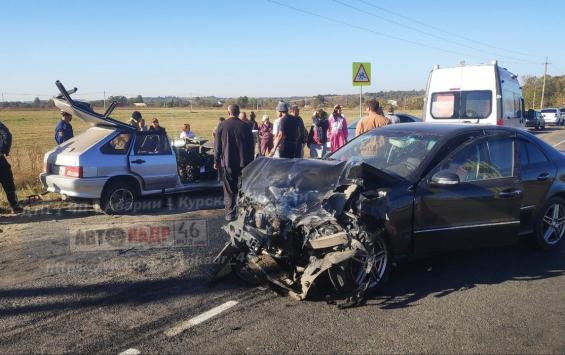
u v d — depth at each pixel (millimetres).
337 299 4586
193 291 4820
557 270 5520
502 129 5883
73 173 7852
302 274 4539
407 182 4945
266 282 4871
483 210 5305
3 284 4957
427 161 5160
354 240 4328
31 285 4934
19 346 3701
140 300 4590
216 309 4406
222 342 3793
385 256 4801
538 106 81625
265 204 4809
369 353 3645
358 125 8859
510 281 5168
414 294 4801
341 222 4414
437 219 5035
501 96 11375
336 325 4109
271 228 4566
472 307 4496
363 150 5859
